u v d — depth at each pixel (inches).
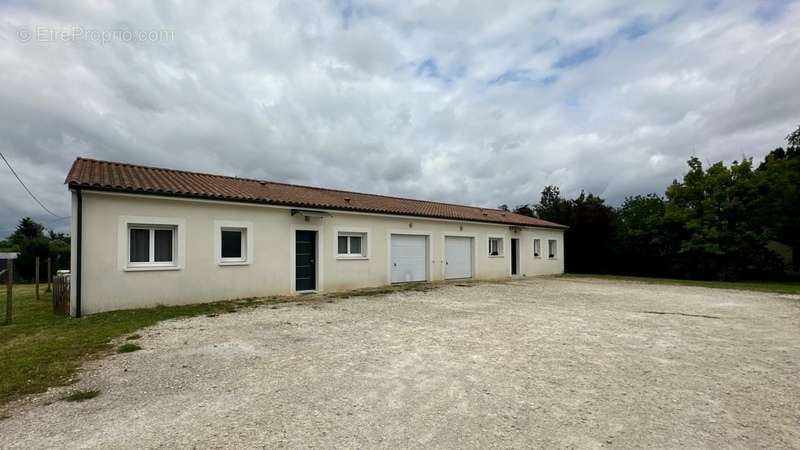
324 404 148.9
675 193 948.6
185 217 403.5
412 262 649.0
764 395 161.5
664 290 583.5
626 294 523.8
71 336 258.4
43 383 171.8
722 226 871.7
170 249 404.5
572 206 1115.9
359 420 135.3
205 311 358.3
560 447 117.8
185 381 174.4
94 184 345.7
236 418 136.7
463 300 447.8
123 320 313.7
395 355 215.5
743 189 872.3
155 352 220.4
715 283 740.0
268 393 160.1
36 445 118.9
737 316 350.0
